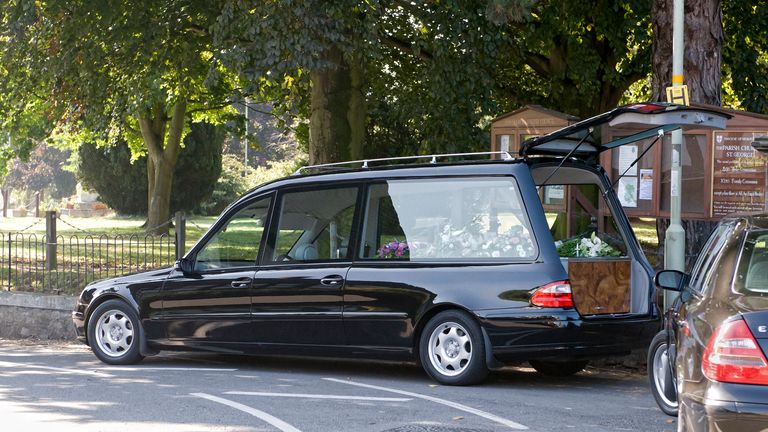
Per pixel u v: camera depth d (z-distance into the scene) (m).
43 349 20.16
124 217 74.00
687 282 11.30
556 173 15.18
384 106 44.53
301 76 26.06
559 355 13.77
